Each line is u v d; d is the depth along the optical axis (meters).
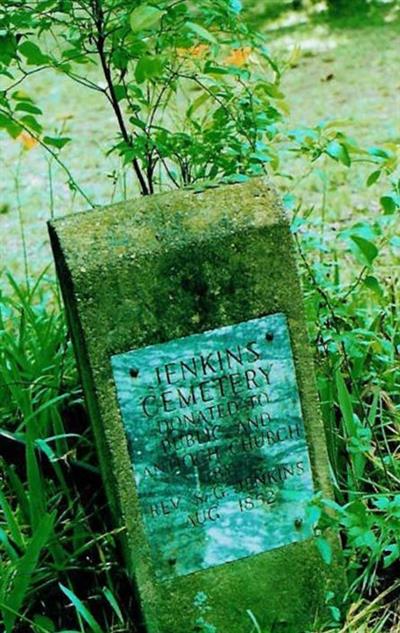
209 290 1.70
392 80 4.62
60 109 4.84
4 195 3.90
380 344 2.12
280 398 1.78
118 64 2.00
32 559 1.75
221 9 1.96
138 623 1.88
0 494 1.90
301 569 1.86
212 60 2.06
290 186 3.56
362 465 1.98
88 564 1.97
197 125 2.11
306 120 4.27
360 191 3.46
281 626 1.88
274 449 1.80
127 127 4.36
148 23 1.67
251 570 1.84
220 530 1.81
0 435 2.11
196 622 1.84
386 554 1.97
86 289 1.66
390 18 5.48
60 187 3.89
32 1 2.00
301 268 2.17
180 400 1.74
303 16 5.69
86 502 2.08
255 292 1.72
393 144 2.01
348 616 1.84
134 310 1.68
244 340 1.74
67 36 2.00
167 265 1.67
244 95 2.13
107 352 1.69
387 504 1.78
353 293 2.31
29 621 1.78
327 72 4.84
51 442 2.13
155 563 1.79
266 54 2.05
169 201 1.72
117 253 1.67
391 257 2.86
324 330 2.03
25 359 2.28
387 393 2.16
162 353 1.71
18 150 4.40
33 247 3.43
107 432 1.72
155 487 1.76
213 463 1.78
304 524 1.84
